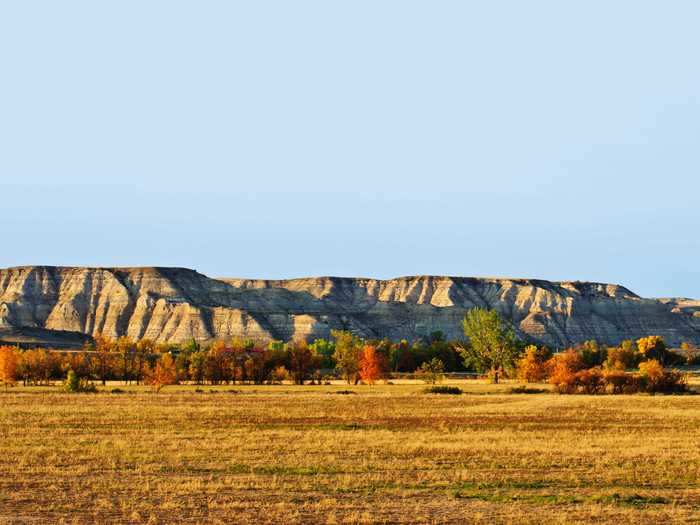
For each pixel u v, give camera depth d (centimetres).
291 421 17625
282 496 9119
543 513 8362
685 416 18850
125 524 7825
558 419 18238
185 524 7825
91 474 10419
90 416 18525
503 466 11138
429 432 15425
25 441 13712
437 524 7912
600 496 9125
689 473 10575
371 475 10369
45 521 7906
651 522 8019
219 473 10581
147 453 12238
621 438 14212
